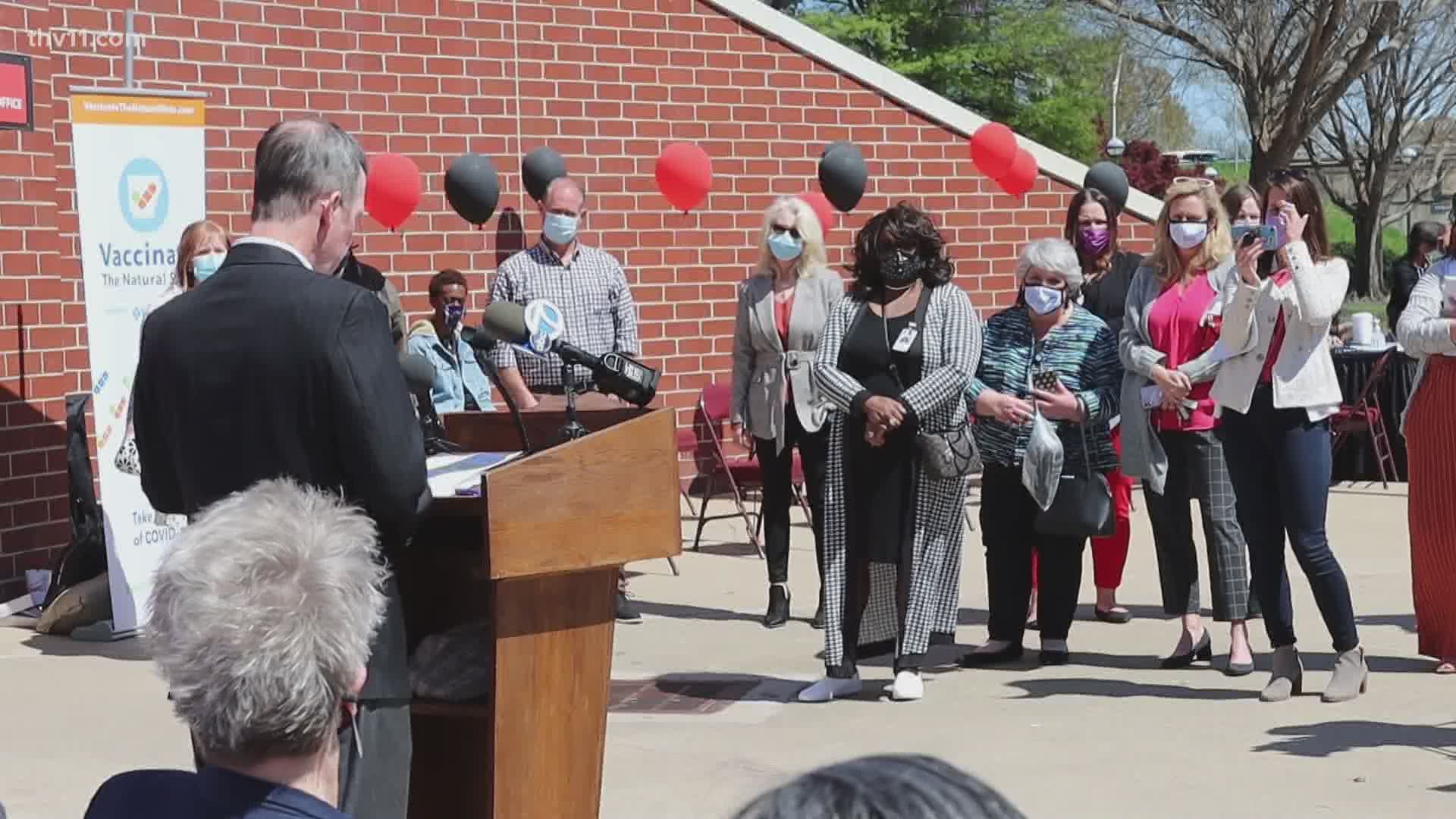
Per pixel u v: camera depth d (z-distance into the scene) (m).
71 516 9.91
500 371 9.38
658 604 10.04
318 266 3.94
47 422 9.82
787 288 9.21
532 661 4.21
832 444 7.69
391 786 3.80
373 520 3.64
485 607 4.54
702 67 13.71
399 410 3.74
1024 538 8.35
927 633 7.64
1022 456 8.16
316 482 3.73
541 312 4.81
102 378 8.77
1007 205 14.83
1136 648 8.70
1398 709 7.20
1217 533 7.97
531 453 4.59
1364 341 15.72
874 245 7.54
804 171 14.16
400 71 12.35
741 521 13.03
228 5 11.42
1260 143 30.66
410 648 4.57
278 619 2.83
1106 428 8.14
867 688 7.91
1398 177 41.62
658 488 4.35
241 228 11.57
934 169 14.55
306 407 3.71
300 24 11.82
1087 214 9.00
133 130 8.86
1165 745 6.72
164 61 11.11
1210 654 8.27
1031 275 8.05
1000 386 8.19
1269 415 7.18
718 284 13.87
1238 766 6.38
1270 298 7.04
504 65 12.82
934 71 34.16
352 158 3.94
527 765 4.22
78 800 6.12
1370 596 9.87
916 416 7.37
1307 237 7.11
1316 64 29.55
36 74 9.66
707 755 6.72
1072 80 34.72
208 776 2.87
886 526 7.57
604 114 13.30
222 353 3.76
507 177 12.88
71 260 10.33
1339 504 13.71
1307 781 6.15
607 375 4.87
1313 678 7.85
